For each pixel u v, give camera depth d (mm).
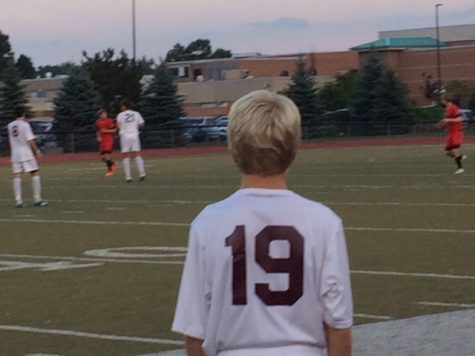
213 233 3971
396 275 12766
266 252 3912
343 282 3928
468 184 26328
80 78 70562
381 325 9648
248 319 3889
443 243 15633
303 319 3908
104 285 12750
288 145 3996
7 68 71500
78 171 39969
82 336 9773
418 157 40281
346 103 86000
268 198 4000
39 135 56781
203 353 4016
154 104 71125
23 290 12547
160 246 16391
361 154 44750
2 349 9258
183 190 27344
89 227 19453
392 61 103688
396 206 21266
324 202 22406
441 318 9922
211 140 61625
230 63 117625
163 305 11289
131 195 26484
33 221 20953
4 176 38844
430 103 101688
